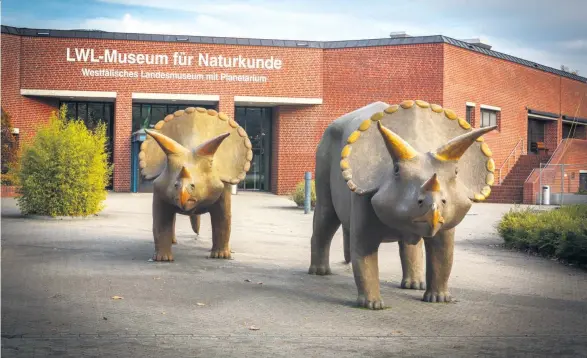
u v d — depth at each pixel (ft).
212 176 40.22
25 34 124.06
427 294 32.81
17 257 44.21
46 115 129.39
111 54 126.00
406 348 24.71
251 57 128.98
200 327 27.02
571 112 163.02
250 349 24.12
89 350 23.61
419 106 30.73
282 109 132.57
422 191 26.68
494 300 33.50
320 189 38.17
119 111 126.62
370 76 129.18
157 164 42.32
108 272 38.91
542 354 24.40
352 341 25.40
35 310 29.37
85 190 71.46
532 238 51.03
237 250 49.47
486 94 137.39
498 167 141.08
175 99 128.06
